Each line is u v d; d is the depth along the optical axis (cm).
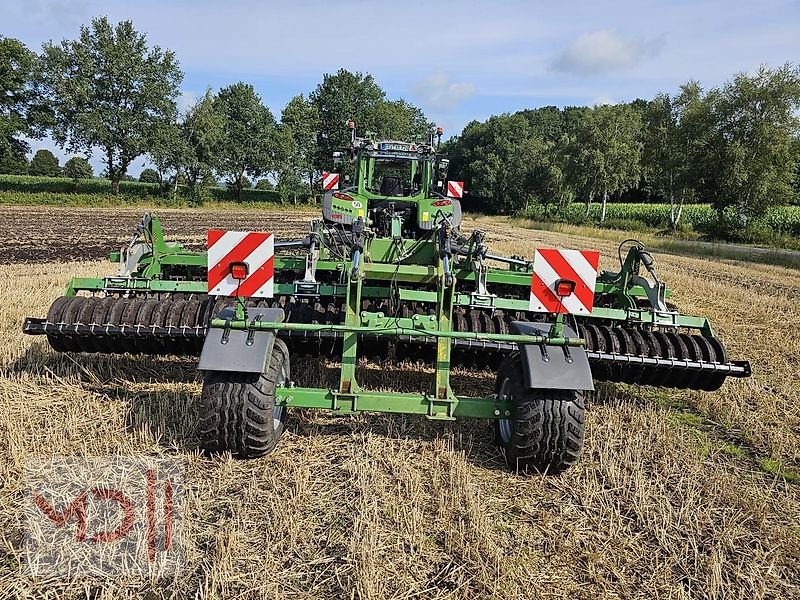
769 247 2972
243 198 6209
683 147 3447
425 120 8188
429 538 340
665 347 539
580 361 404
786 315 1092
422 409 425
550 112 10188
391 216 819
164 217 3469
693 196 3816
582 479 422
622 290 663
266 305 570
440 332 407
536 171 6212
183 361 612
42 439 422
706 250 2706
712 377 534
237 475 396
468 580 305
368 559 308
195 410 484
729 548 352
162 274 752
